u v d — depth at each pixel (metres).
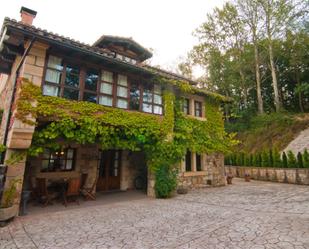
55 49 8.01
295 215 6.27
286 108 28.44
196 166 12.98
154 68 14.33
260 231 5.00
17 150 6.98
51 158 10.12
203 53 28.81
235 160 19.19
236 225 5.58
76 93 8.47
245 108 26.41
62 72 8.19
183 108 12.68
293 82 28.28
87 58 8.67
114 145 9.30
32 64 7.37
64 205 8.59
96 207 8.30
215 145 13.57
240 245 4.24
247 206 7.87
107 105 9.26
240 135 24.50
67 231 5.49
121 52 14.60
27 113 6.97
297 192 10.36
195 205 8.31
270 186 12.95
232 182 15.59
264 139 21.20
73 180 8.62
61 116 7.68
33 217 6.87
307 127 18.97
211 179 13.30
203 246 4.29
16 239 4.96
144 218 6.59
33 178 9.41
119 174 12.75
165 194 9.91
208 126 13.55
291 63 24.58
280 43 25.36
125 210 7.72
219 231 5.16
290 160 14.47
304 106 27.66
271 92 29.28
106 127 8.78
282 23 23.06
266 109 27.75
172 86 11.75
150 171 10.87
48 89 7.78
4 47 8.41
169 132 10.95
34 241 4.82
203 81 29.92
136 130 9.70
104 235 5.15
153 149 10.45
